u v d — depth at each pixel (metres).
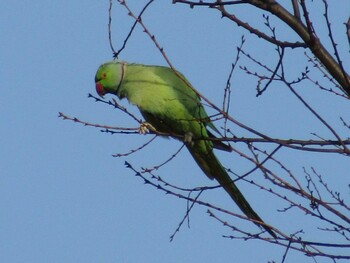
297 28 7.77
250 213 10.97
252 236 8.34
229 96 8.18
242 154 8.27
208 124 11.56
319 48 7.78
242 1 7.79
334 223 8.09
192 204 9.06
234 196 11.03
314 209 8.16
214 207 8.60
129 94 11.82
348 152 7.67
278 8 7.79
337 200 8.41
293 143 8.07
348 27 7.88
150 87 11.55
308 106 7.75
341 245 7.98
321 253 7.98
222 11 7.91
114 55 8.89
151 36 8.09
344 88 7.86
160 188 8.97
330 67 7.84
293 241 8.11
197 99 11.52
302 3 7.38
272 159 8.27
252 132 8.05
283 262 8.22
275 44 7.84
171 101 11.45
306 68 8.27
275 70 8.00
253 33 7.92
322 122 7.72
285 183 8.11
